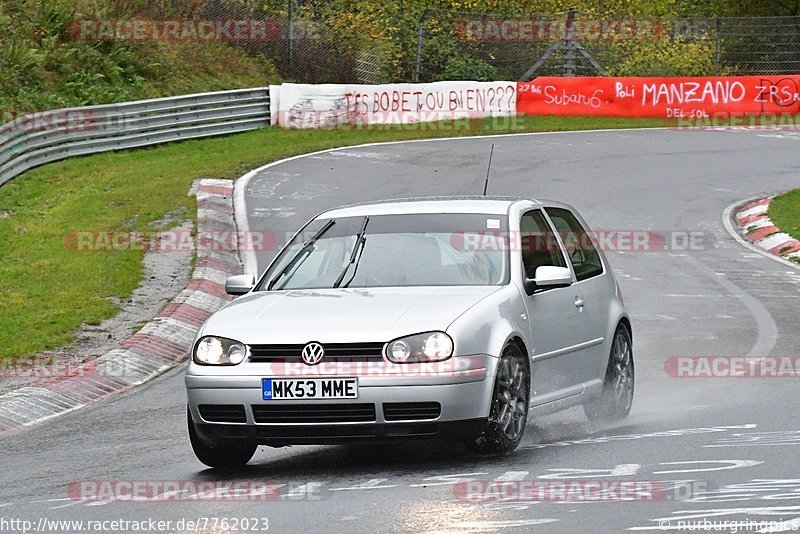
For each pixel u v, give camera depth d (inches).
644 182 3912.4
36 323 2097.7
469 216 1253.7
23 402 1606.8
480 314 1093.8
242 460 1149.7
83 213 3218.5
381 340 1048.2
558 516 864.3
